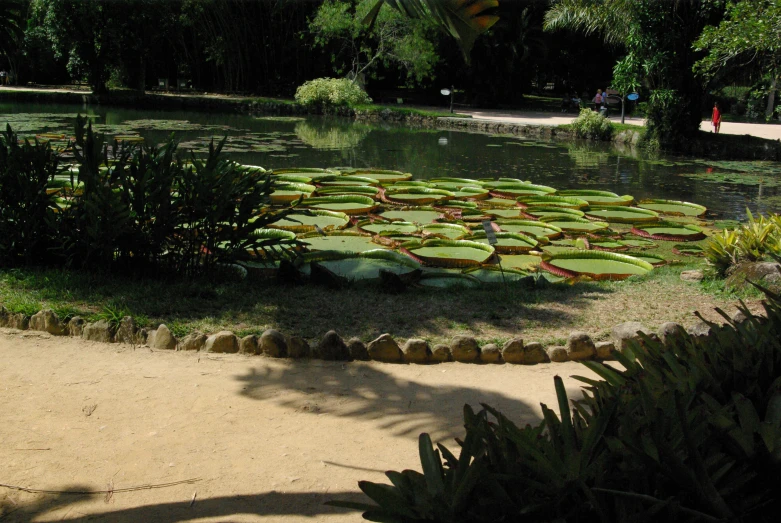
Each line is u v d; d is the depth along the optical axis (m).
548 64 34.72
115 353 4.57
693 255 8.65
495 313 5.38
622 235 9.61
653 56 19.66
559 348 4.73
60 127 19.70
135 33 31.34
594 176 15.12
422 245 8.34
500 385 4.28
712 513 1.61
